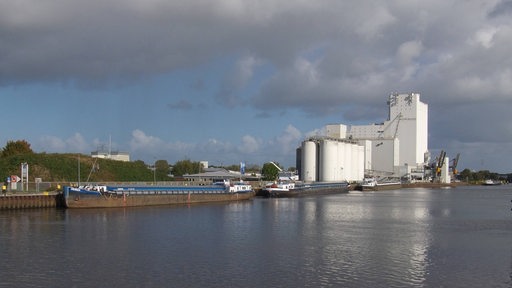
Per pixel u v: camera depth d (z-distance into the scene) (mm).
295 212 111812
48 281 46562
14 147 172625
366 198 176625
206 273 49781
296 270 51375
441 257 58656
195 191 134500
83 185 118938
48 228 76938
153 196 121750
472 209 130000
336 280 47688
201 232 76062
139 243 65562
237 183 161000
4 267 51406
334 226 85938
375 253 60656
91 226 80062
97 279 47312
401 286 45969
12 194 104438
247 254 59094
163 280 47156
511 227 87812
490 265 54500
